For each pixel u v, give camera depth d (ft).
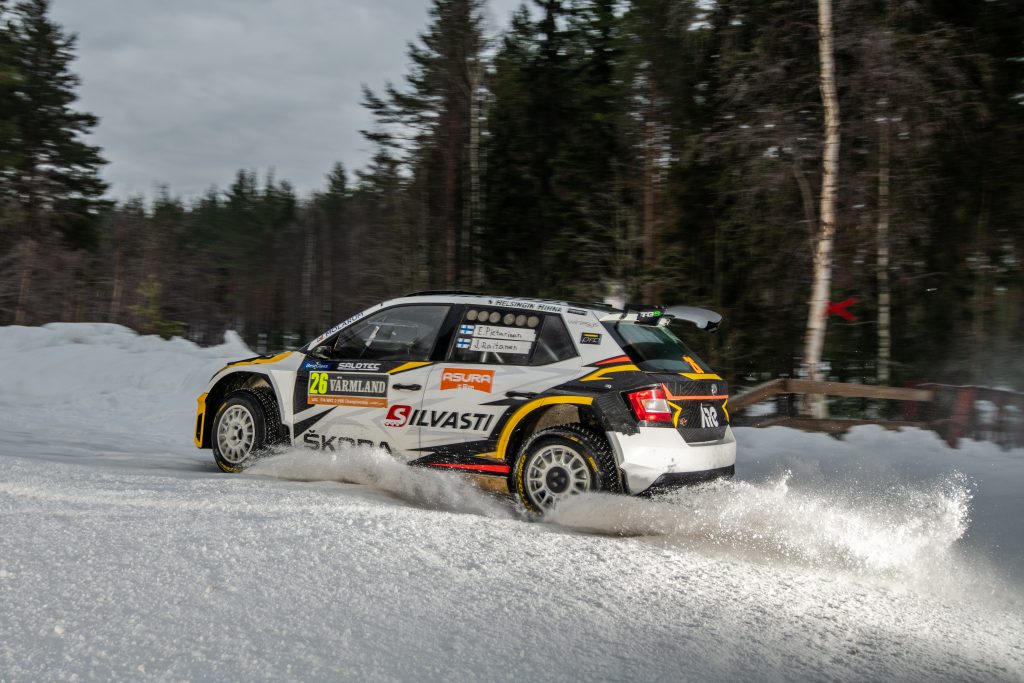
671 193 81.76
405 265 123.13
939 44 51.44
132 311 133.59
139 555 10.59
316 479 20.18
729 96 56.54
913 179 60.85
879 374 65.62
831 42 53.01
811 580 13.65
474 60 101.24
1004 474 26.84
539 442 17.78
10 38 138.82
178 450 28.89
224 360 48.70
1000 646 11.53
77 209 144.77
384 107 115.65
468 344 19.48
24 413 36.22
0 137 127.85
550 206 98.73
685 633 10.17
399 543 12.40
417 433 19.30
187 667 7.41
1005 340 65.46
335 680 7.46
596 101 96.27
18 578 9.34
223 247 282.97
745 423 37.06
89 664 7.30
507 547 13.01
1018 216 64.49
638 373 17.65
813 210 59.98
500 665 8.38
